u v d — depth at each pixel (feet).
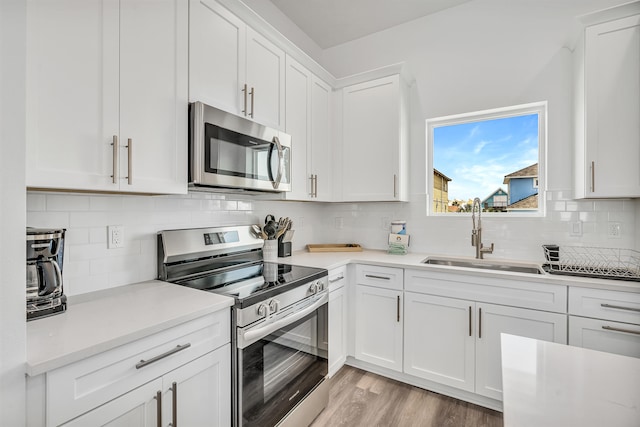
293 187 7.11
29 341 2.79
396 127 7.87
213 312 3.91
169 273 5.20
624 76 5.41
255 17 5.84
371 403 6.30
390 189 7.94
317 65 7.79
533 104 7.39
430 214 8.74
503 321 5.89
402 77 8.04
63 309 3.58
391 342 7.06
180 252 5.33
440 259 7.89
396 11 8.42
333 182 8.79
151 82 4.17
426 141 8.66
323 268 6.27
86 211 4.37
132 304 3.89
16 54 2.52
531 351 2.71
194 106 4.65
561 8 6.99
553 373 2.34
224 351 4.09
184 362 3.57
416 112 8.74
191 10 4.73
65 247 4.16
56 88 3.24
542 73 7.19
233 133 5.20
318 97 8.10
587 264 6.61
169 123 4.39
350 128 8.56
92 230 4.43
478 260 7.45
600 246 6.53
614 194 5.47
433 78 8.51
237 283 5.06
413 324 6.80
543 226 7.11
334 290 6.88
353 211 9.66
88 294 4.33
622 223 6.33
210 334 3.90
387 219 9.11
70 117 3.35
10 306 2.42
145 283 4.98
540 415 1.84
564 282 5.33
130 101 3.92
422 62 8.67
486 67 7.82
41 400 2.50
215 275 5.65
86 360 2.74
